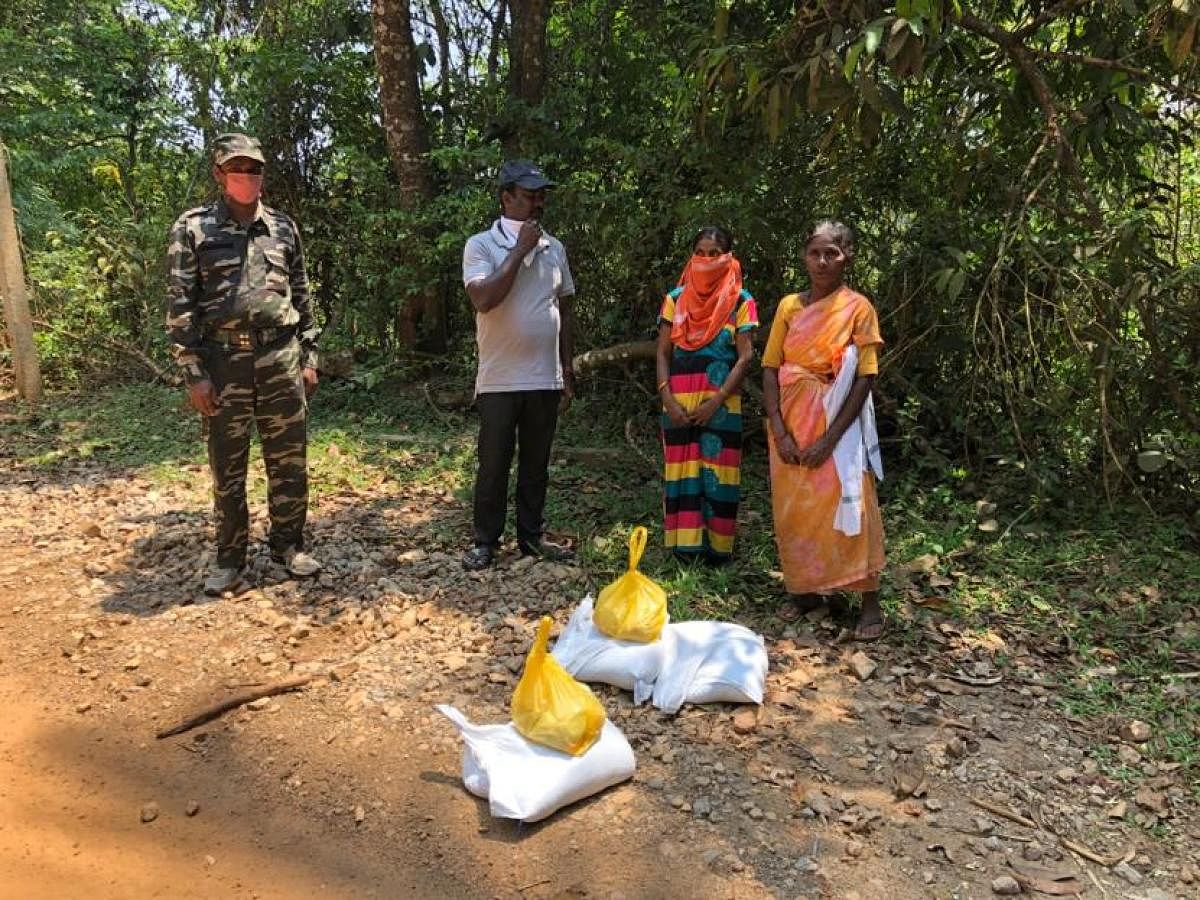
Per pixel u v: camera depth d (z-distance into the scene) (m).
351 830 2.63
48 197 10.27
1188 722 3.06
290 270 4.16
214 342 3.92
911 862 2.46
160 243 8.98
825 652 3.59
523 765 2.66
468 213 7.03
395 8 7.40
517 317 4.09
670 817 2.63
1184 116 5.09
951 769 2.86
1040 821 2.63
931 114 5.02
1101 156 4.66
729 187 5.65
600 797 2.72
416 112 7.66
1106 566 4.24
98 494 5.68
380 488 5.79
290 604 4.06
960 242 5.07
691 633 3.41
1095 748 2.96
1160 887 2.39
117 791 2.82
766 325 5.89
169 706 3.27
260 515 5.09
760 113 4.76
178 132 9.60
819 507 3.63
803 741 3.00
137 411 7.73
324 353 7.96
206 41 8.80
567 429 6.86
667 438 4.33
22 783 2.85
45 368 9.05
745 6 5.25
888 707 3.20
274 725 3.13
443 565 4.43
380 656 3.57
